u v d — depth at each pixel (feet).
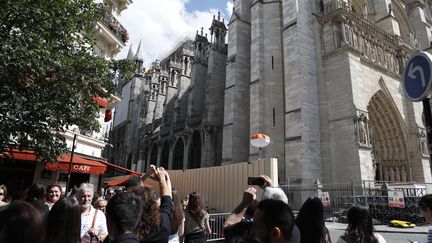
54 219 11.66
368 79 101.04
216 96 143.13
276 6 110.52
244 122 111.14
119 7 91.15
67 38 39.81
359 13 130.11
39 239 7.96
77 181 75.51
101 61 42.06
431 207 17.29
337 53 95.76
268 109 101.09
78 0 42.70
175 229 19.71
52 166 58.80
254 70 106.11
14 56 29.32
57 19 37.24
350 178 84.12
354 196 75.25
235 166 56.08
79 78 39.19
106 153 295.89
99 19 45.55
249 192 15.29
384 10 130.21
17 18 32.50
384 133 110.32
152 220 12.93
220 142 138.51
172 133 177.37
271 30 108.58
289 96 94.12
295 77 93.66
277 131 97.81
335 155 89.45
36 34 34.40
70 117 37.27
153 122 220.43
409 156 111.65
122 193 11.86
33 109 33.06
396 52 120.16
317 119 93.15
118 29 84.17
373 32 110.11
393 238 53.78
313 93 94.48
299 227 15.60
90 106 40.81
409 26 145.69
